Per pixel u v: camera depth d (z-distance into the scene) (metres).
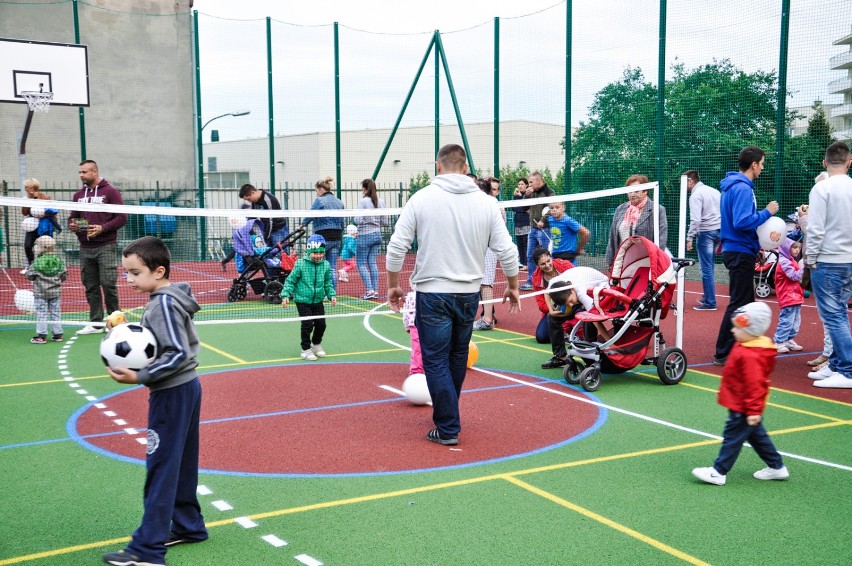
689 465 5.69
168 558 4.14
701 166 15.77
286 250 15.11
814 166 14.39
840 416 7.03
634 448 6.09
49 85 19.42
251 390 7.97
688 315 12.89
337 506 4.88
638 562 4.11
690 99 15.76
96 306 11.51
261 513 4.77
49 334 11.50
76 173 24.31
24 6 23.48
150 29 24.98
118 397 7.70
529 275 15.29
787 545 4.32
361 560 4.12
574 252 10.75
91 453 5.95
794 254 13.11
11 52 18.98
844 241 7.85
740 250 8.59
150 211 8.80
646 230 10.19
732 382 5.16
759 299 14.45
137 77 24.91
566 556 4.18
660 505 4.91
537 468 5.61
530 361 9.48
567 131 17.70
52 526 4.60
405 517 4.71
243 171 24.73
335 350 10.27
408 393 7.27
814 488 5.22
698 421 6.86
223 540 4.38
